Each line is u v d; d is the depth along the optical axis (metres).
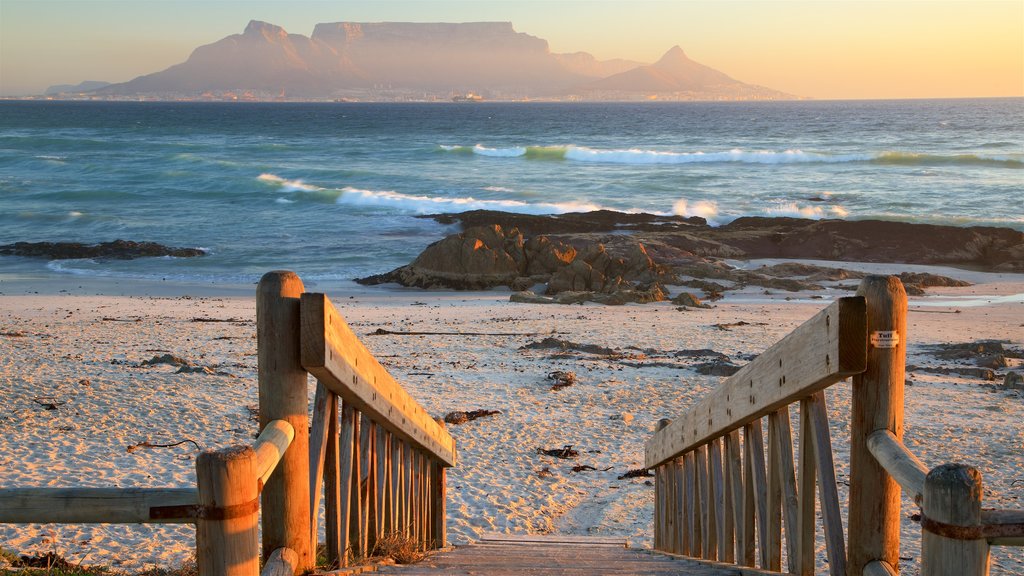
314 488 3.47
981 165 71.56
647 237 39.62
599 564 5.00
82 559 6.96
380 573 3.98
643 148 97.69
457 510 10.12
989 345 21.27
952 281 33.78
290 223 48.59
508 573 4.41
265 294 3.12
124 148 91.94
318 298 3.09
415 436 5.07
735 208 51.22
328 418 3.63
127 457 10.95
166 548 7.78
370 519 4.47
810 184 60.94
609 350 20.88
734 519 4.48
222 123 173.12
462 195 57.38
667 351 21.23
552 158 85.19
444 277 34.56
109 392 14.47
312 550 3.35
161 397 14.35
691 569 4.65
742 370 3.96
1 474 9.95
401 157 85.62
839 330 2.79
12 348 18.75
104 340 20.73
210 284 34.34
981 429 13.59
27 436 11.75
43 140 94.19
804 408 3.38
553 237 39.09
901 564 7.80
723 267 35.22
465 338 22.59
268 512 3.18
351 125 168.00
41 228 46.84
